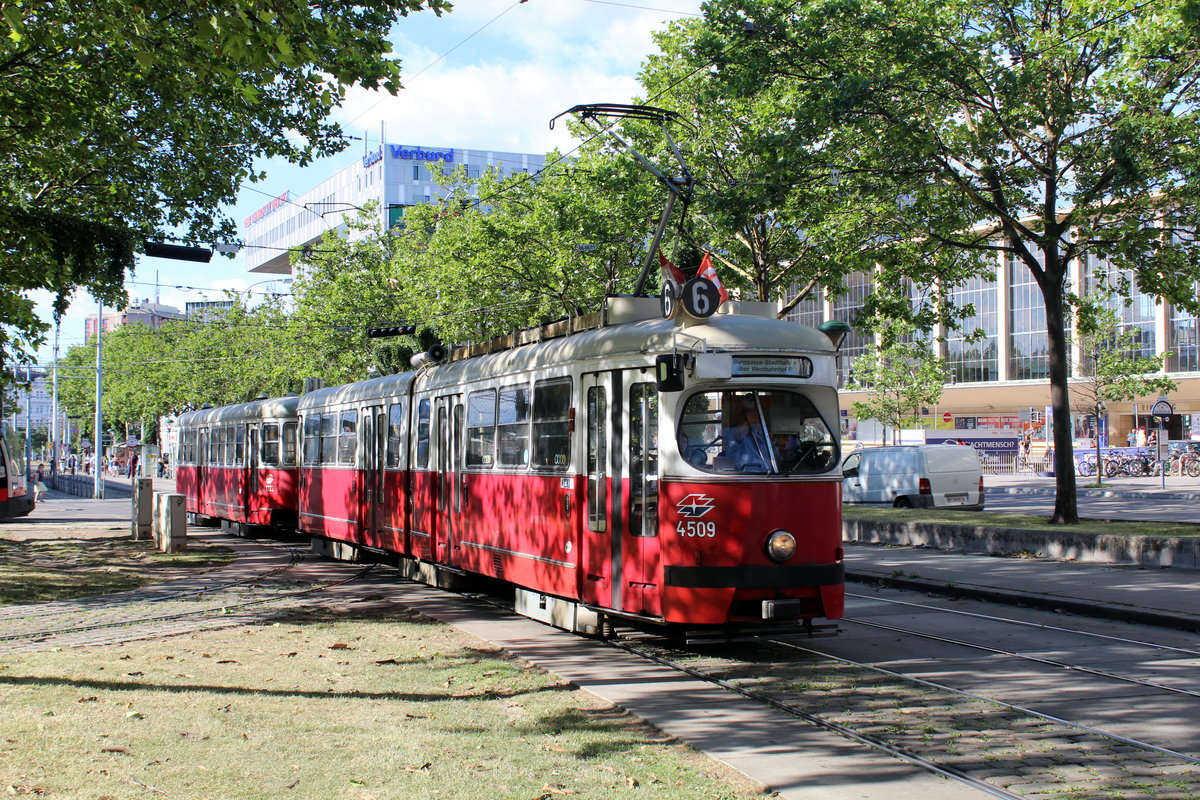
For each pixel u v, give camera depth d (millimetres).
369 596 13984
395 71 11695
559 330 12172
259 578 16234
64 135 15297
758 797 5637
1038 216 19250
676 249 24516
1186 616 10953
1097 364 40000
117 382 81250
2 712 7309
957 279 21922
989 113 17734
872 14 17188
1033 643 10352
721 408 9750
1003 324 62156
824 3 17281
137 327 79688
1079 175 17797
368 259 41938
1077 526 17828
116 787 5594
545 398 11648
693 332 9781
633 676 8836
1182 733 6992
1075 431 58156
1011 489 40094
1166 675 8766
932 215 19203
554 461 11391
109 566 18203
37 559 19391
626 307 11148
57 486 64500
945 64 16641
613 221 25484
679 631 9875
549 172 28234
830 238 21234
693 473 9492
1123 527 17406
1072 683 8492
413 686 8320
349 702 7730
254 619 11969
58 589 14969
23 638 10906
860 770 6172
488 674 8828
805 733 6984
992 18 18031
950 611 12523
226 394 67875
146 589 14953
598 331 11039
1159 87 16891
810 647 10219
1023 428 61906
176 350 70125
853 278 64125
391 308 40844
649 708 7672
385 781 5773
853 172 18234
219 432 27500
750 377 9750
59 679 8492
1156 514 25094
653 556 9727
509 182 30906
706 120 23500
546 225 27625
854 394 65438
